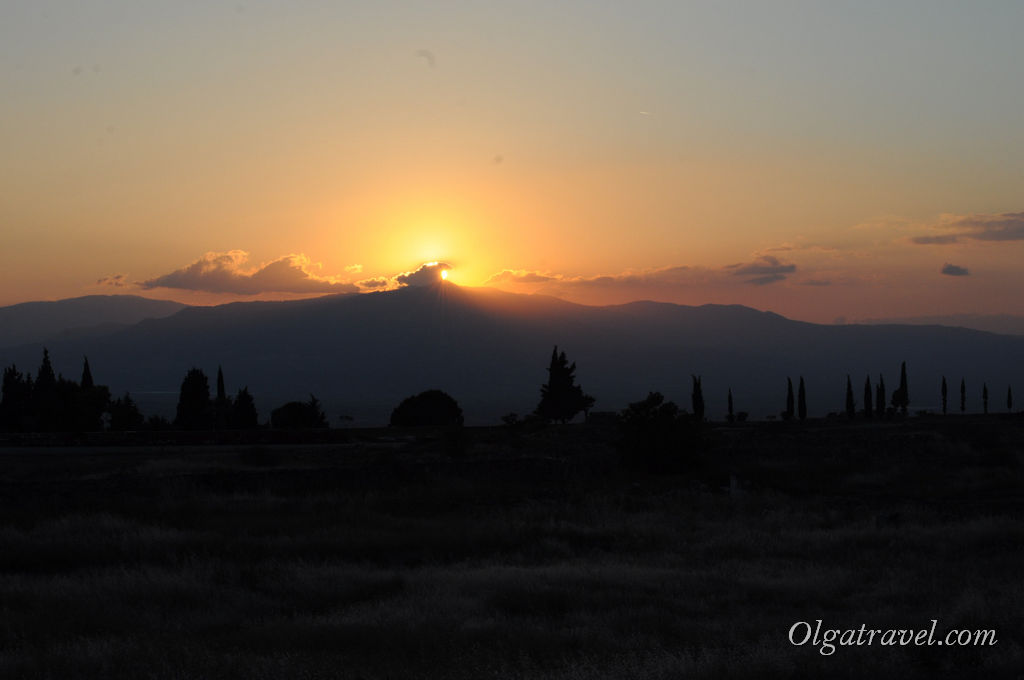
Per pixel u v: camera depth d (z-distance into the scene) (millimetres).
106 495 35156
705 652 13859
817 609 18250
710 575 22031
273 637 16125
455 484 39312
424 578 21703
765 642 14719
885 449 54812
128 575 21375
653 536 28969
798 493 40969
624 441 46500
